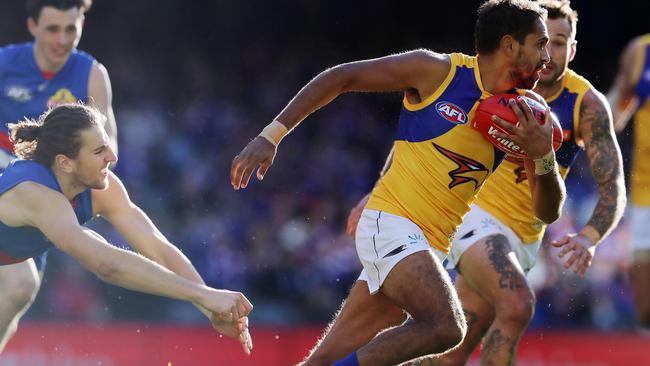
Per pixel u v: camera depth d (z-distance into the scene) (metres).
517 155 15.16
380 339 14.84
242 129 60.19
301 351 34.12
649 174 25.88
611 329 40.47
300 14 68.19
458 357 19.73
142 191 51.44
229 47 66.81
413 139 15.55
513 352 18.47
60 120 16.59
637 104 25.89
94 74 22.78
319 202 52.25
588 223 18.47
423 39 67.94
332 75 15.36
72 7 21.94
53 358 33.56
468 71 15.23
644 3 64.75
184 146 55.81
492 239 19.34
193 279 17.92
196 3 66.94
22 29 62.44
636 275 26.33
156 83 63.81
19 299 19.53
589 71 66.38
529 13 14.91
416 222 15.52
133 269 15.94
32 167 16.69
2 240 17.23
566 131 19.27
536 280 43.00
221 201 51.16
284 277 46.12
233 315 15.87
